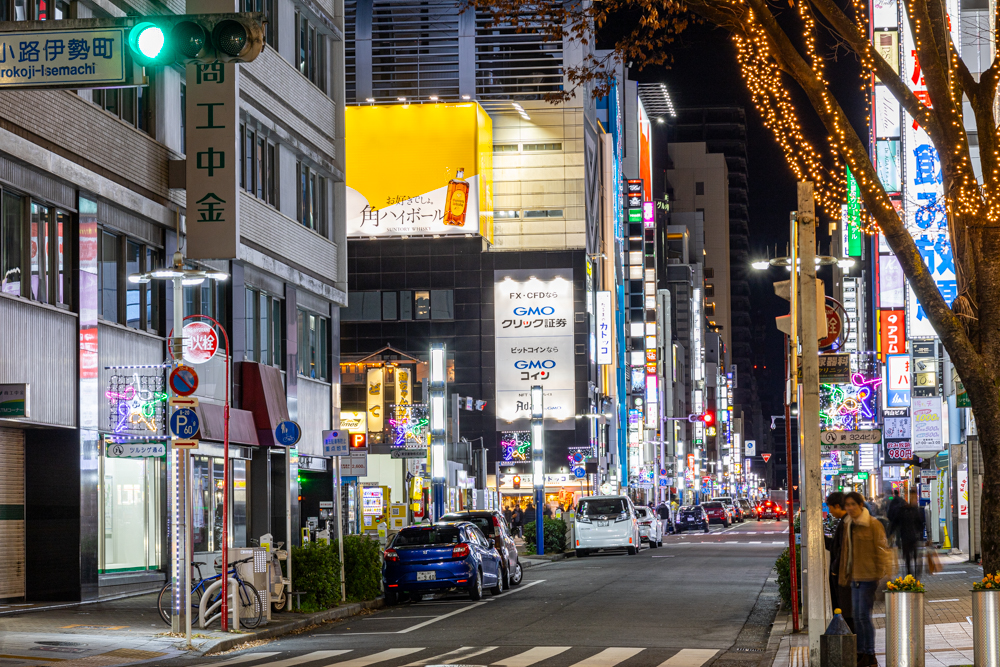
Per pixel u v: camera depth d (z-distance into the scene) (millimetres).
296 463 37062
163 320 29828
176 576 19547
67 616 22016
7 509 24609
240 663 16438
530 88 89438
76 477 25203
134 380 27250
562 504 85375
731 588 29219
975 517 38844
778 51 16141
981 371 15812
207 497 31281
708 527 86875
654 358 118938
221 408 31109
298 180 39531
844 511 15734
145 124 29688
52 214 25172
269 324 36531
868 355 53312
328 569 23953
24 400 21766
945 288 41438
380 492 34531
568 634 19703
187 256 29625
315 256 40312
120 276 28047
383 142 86500
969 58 38875
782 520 116062
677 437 144250
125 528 27594
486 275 86938
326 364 41969
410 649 17812
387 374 71375
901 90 16156
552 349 86562
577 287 87312
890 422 51969
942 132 15969
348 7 89000
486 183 87562
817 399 14695
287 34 38406
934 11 15891
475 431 86312
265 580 21047
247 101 34344
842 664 12250
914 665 12672
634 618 22281
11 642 17969
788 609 22656
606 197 103875
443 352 46875
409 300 86938
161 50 12523
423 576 26188
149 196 29203
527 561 43438
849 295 83125
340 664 16094
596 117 101875
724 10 16234
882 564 14547
